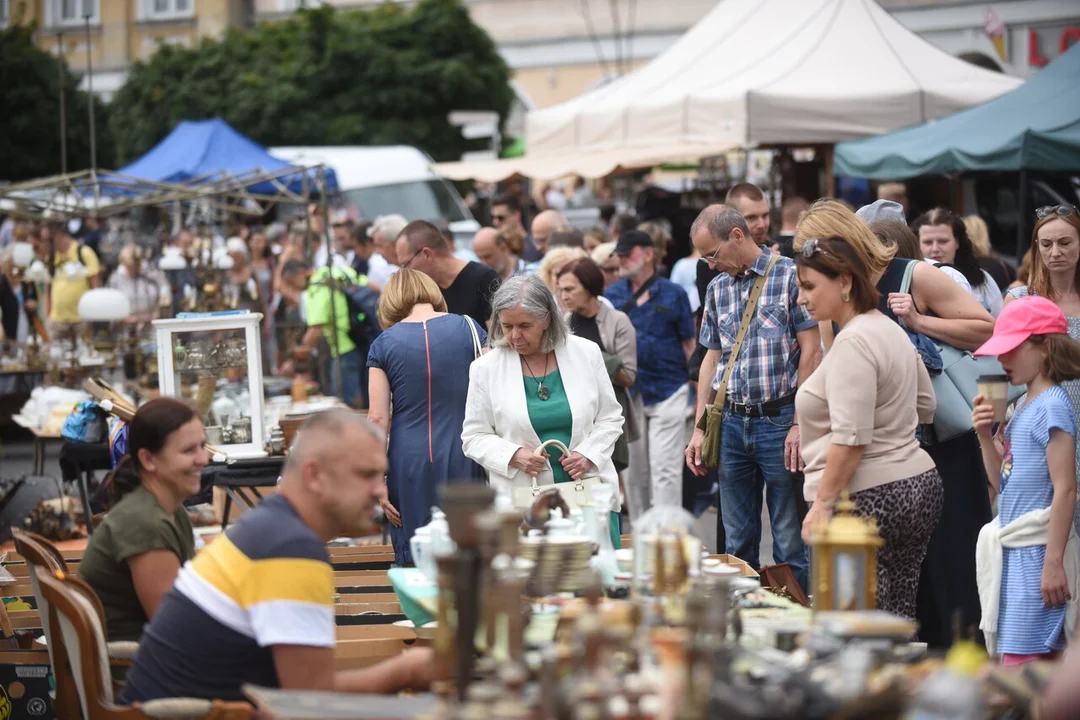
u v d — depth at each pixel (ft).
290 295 50.11
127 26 140.05
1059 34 99.50
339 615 19.26
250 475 28.37
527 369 22.62
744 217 27.73
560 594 15.25
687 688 9.83
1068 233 24.00
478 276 29.50
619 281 35.14
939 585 22.08
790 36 55.36
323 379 45.88
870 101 50.75
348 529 14.44
